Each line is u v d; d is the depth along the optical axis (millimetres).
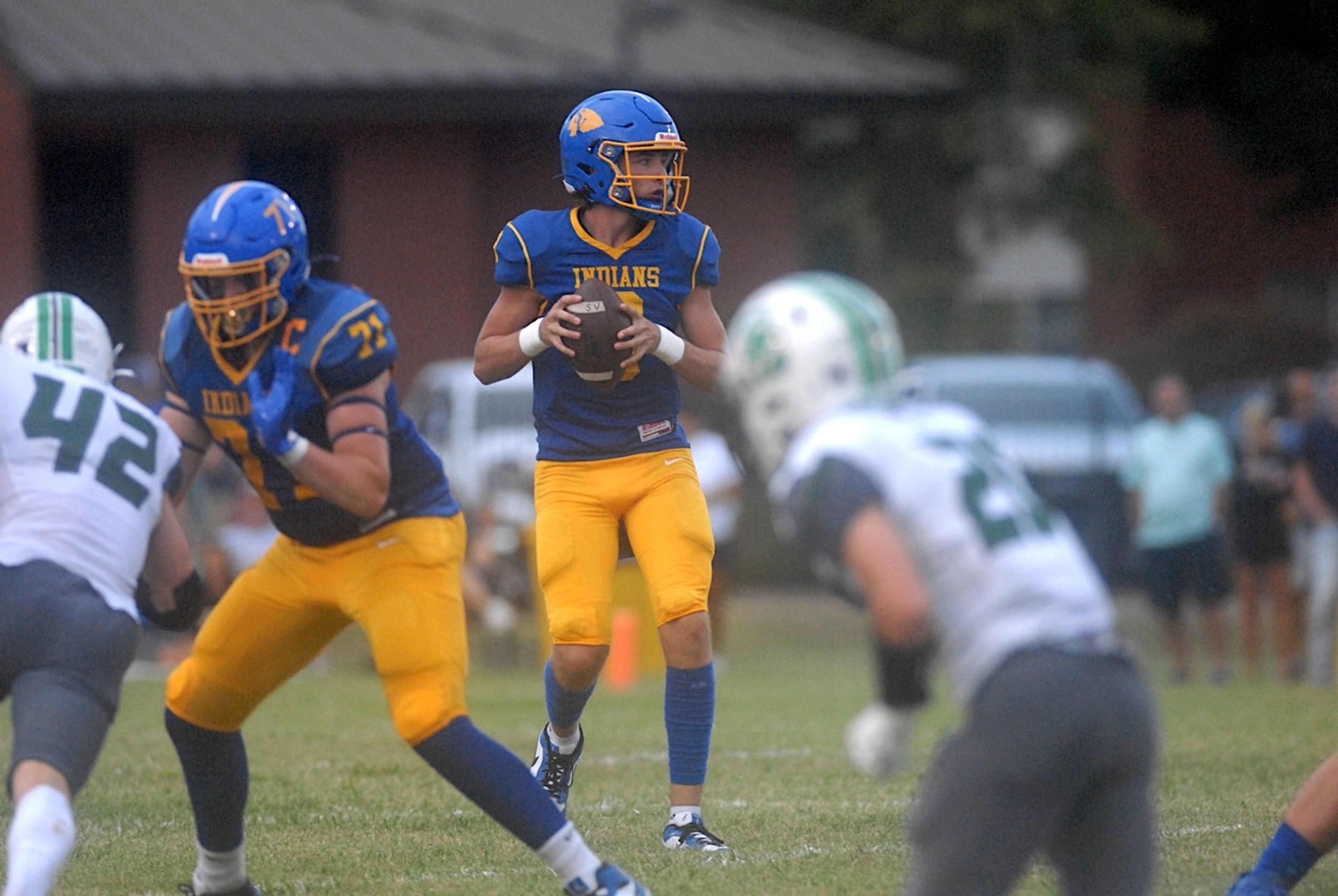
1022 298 128750
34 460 15031
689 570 20828
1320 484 48188
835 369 13414
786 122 78562
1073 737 12555
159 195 74000
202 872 17656
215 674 16828
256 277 15602
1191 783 25391
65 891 18359
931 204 104188
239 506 53219
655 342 20156
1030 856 12758
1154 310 121500
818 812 23219
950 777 12797
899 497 12938
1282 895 16953
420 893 18062
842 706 38844
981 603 12898
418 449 16859
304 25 77625
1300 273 121375
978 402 73125
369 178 75688
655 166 20547
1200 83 108000
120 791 25109
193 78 71750
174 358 16484
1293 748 29453
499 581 56562
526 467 57688
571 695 21234
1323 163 106375
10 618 14516
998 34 98688
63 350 16641
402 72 73625
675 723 20969
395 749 30094
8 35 71750
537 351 20391
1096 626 13016
